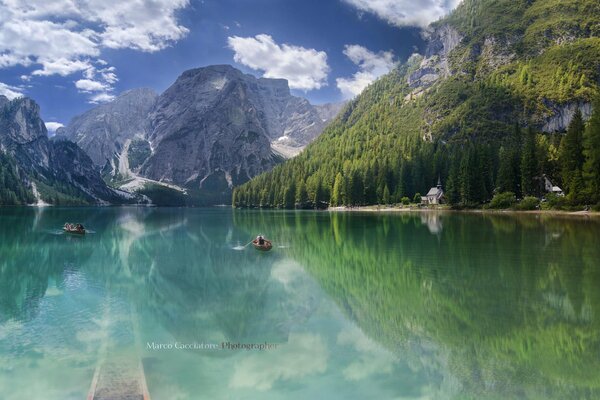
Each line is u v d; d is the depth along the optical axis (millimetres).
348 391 20578
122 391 19953
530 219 109312
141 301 37438
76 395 20531
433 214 147250
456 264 50688
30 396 20375
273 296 38531
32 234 91688
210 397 19922
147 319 32094
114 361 23922
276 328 29703
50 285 44219
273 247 70312
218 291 40875
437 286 40719
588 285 39938
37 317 32750
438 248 62938
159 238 88125
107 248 72375
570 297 36219
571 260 51656
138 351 25484
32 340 27625
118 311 34406
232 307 35281
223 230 105188
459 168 169000
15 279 47094
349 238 79250
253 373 22469
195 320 31750
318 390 20688
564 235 74438
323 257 59156
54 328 30016
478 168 161750
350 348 25953
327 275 47344
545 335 27734
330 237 82188
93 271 51906
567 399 19953
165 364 23828
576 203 122562
